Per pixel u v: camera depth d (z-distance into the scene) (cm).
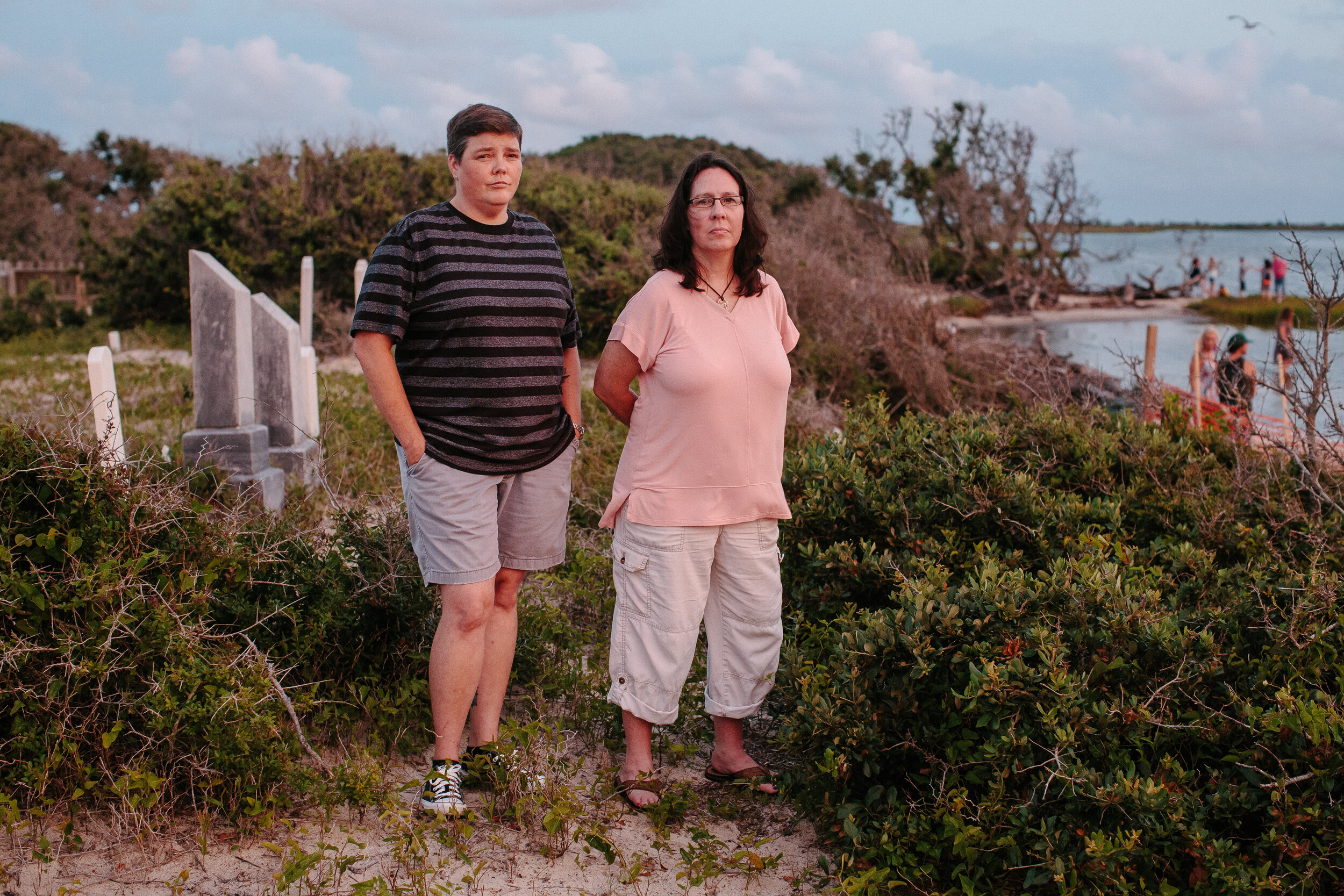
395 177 1616
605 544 518
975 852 255
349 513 380
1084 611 303
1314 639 304
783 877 270
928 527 414
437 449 281
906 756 290
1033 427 490
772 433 297
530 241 297
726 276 296
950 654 295
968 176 3350
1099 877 241
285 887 233
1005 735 264
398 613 342
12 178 4153
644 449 293
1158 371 1617
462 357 282
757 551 302
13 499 280
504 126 281
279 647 326
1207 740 275
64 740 261
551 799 284
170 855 256
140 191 4325
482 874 261
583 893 254
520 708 360
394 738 320
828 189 3316
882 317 1226
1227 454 583
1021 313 3119
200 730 266
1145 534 442
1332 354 524
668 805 294
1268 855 247
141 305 1655
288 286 1549
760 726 360
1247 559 409
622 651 302
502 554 307
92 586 271
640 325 287
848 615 356
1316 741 252
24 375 1091
